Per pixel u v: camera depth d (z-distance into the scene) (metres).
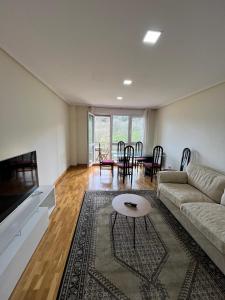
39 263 1.66
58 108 4.15
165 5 1.16
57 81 2.96
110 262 1.70
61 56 1.98
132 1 1.13
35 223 1.86
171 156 4.85
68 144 5.41
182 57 1.97
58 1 1.14
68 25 1.41
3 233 1.49
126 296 1.35
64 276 1.52
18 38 1.61
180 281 1.50
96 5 1.17
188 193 2.56
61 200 3.10
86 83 3.07
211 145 3.16
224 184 2.35
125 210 2.05
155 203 3.05
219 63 2.14
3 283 1.22
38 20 1.34
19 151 2.22
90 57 2.01
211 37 1.55
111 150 6.20
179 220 2.41
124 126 6.17
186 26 1.39
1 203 1.55
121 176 4.71
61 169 4.51
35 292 1.37
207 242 1.78
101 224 2.36
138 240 2.04
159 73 2.52
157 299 1.34
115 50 1.83
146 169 4.90
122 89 3.47
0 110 1.81
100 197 3.26
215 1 1.11
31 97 2.58
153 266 1.66
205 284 1.47
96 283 1.46
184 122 4.13
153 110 6.09
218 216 1.88
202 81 2.87
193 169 3.09
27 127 2.45
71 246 1.91
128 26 1.41
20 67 2.22
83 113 5.72
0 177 1.53
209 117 3.22
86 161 5.97
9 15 1.28
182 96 4.04
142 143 6.00
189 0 1.11
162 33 1.50
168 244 1.98
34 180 2.32
